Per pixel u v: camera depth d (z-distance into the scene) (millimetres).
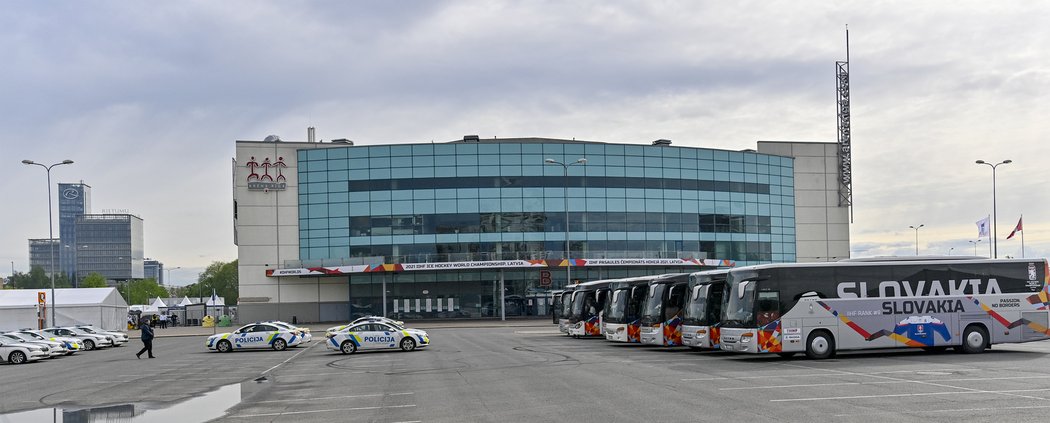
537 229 81625
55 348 43469
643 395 18734
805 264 28859
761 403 16891
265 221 83438
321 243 82750
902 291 29203
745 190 87438
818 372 23562
